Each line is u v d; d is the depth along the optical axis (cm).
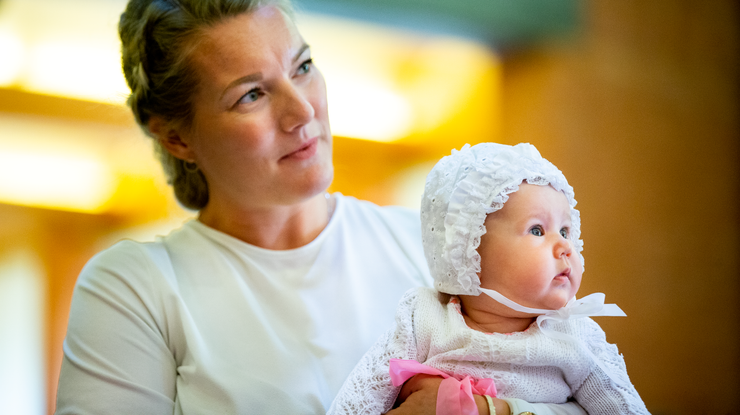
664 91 378
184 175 150
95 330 122
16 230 350
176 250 139
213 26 123
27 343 342
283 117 123
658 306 354
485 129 371
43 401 337
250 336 128
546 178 113
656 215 365
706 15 384
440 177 122
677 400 345
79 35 329
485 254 113
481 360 111
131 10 139
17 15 320
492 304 113
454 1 351
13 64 330
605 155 367
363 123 361
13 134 338
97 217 355
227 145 125
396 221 156
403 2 348
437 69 367
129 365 121
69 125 340
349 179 356
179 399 123
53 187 352
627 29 376
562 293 109
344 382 125
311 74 132
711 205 372
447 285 117
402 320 119
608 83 373
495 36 366
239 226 139
